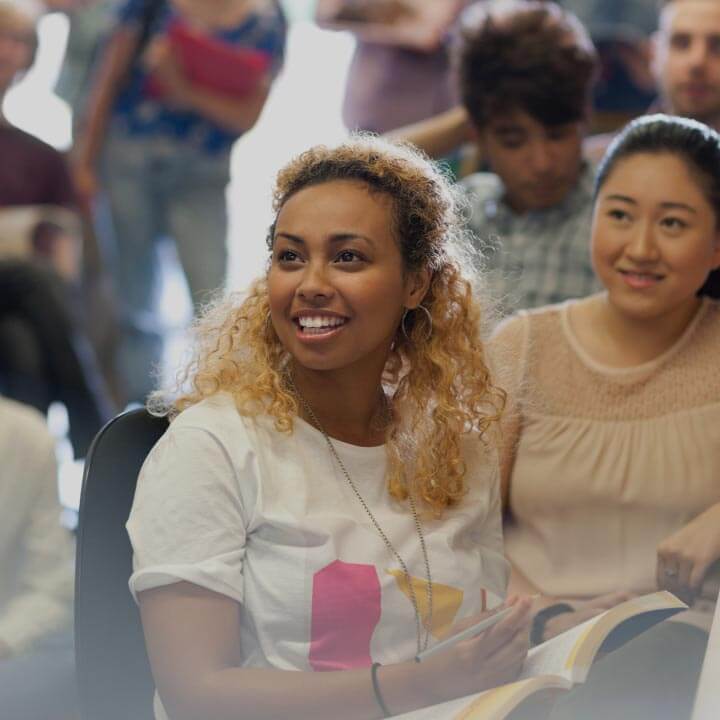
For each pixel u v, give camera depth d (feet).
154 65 27.43
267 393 10.43
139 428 10.70
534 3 16.01
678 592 11.86
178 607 9.73
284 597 9.96
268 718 9.58
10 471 14.26
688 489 12.19
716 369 12.35
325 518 10.17
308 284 10.23
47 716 12.48
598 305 12.73
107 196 28.25
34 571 14.32
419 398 11.10
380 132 25.66
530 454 12.57
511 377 12.57
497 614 9.70
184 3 27.61
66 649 13.97
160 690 9.73
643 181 12.15
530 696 9.38
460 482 10.93
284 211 10.45
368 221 10.36
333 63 33.14
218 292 12.30
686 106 17.83
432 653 9.64
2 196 25.66
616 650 10.76
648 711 10.53
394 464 10.70
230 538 9.91
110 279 28.22
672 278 12.14
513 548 12.61
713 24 17.57
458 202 11.41
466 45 15.94
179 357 11.47
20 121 31.40
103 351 26.35
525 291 15.90
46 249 24.73
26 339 22.00
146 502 9.93
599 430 12.42
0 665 13.04
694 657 11.01
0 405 14.46
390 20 25.59
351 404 10.73
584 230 15.89
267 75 27.99
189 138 27.89
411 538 10.55
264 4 28.02
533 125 15.52
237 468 10.02
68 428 22.47
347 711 9.60
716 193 12.14
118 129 27.94
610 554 12.35
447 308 11.15
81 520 10.49
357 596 10.08
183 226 28.35
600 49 20.75
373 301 10.35
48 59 31.86
